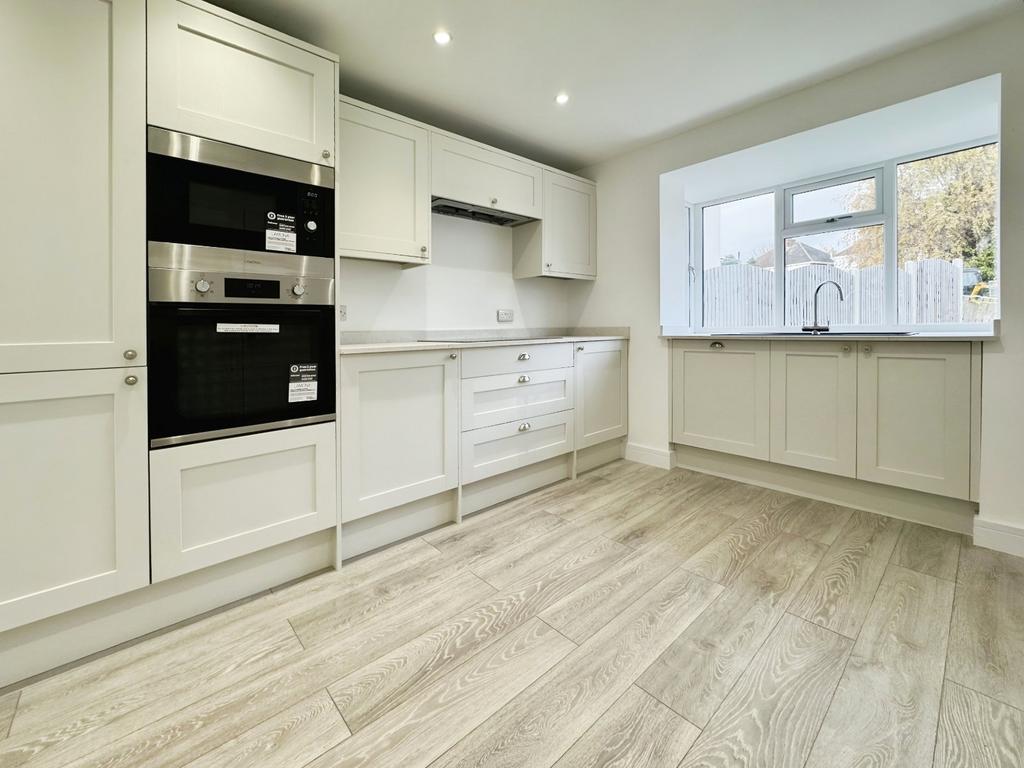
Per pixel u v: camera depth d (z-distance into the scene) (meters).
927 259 2.70
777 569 1.89
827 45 2.11
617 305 3.47
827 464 2.54
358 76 2.31
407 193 2.40
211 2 1.75
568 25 1.94
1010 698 1.20
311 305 1.82
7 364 1.26
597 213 3.56
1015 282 1.95
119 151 1.40
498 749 1.08
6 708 1.22
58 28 1.30
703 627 1.52
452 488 2.34
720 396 2.97
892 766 1.02
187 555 1.56
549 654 1.40
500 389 2.56
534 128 2.91
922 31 2.02
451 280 3.04
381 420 2.05
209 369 1.59
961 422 2.11
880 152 2.72
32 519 1.30
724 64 2.25
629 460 3.46
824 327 3.00
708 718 1.16
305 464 1.83
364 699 1.24
